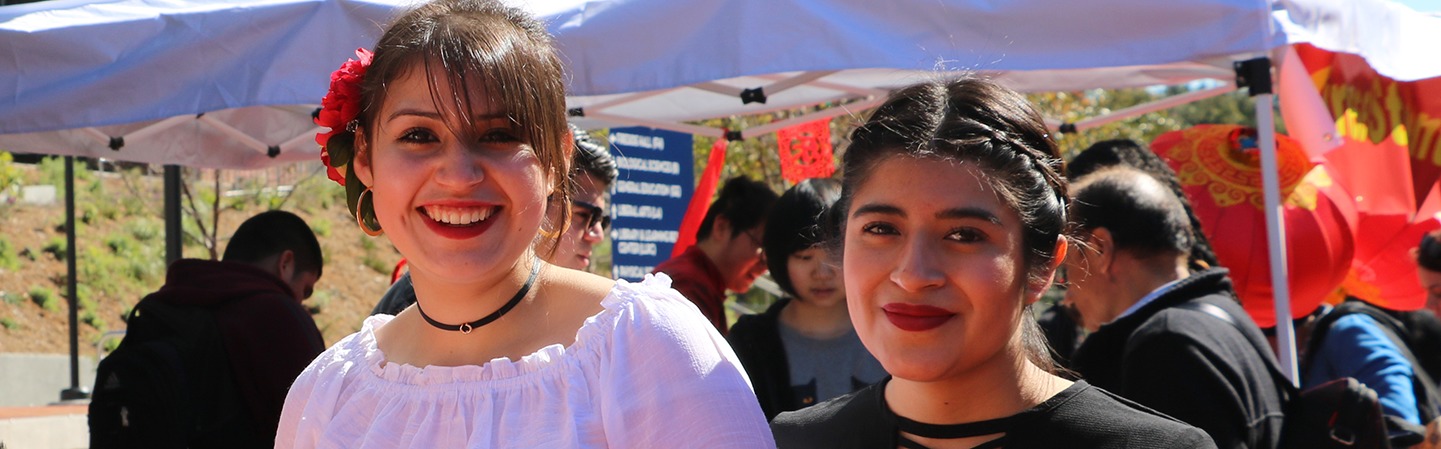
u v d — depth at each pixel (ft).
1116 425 4.89
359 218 5.39
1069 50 9.33
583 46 9.87
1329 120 10.22
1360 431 7.00
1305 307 11.97
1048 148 5.11
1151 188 8.02
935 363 4.83
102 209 47.60
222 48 10.32
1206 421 6.79
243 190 47.96
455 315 5.12
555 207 5.25
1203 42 9.18
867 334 5.03
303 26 10.28
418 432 4.88
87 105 10.44
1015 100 5.12
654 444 4.59
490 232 4.91
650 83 9.80
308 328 11.50
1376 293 13.71
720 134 17.20
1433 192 13.09
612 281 5.18
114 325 40.70
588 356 4.82
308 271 12.81
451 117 4.80
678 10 9.79
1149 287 7.88
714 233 12.16
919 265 4.78
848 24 9.50
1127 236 7.88
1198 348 6.92
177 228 20.63
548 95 5.04
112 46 10.53
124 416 10.63
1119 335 7.58
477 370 4.91
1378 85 12.55
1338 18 10.10
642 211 19.03
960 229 4.81
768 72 9.56
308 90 10.23
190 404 10.78
